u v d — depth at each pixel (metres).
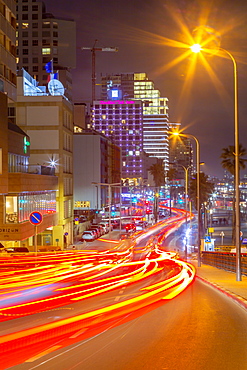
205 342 10.17
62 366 8.45
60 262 38.03
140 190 193.50
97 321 12.72
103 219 106.94
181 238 90.75
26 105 67.38
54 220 62.75
